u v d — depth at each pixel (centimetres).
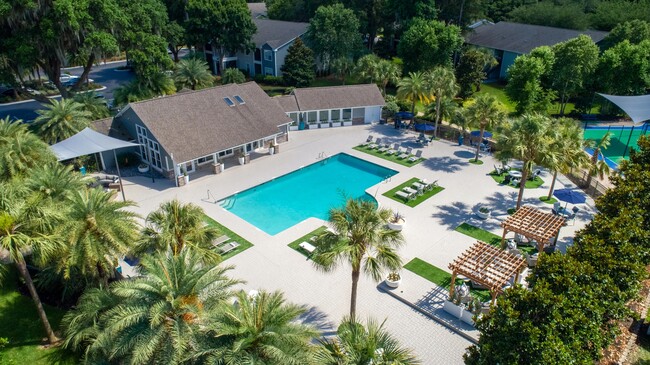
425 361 1994
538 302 1734
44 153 2958
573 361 1647
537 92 5075
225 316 1509
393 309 2312
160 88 4944
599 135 5134
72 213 1920
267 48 6869
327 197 3600
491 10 9556
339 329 1634
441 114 4838
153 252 2012
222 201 3434
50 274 2244
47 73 4712
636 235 2270
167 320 1545
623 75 5369
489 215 3228
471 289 2461
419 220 3180
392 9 7188
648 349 2083
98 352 1702
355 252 1858
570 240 2952
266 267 2619
